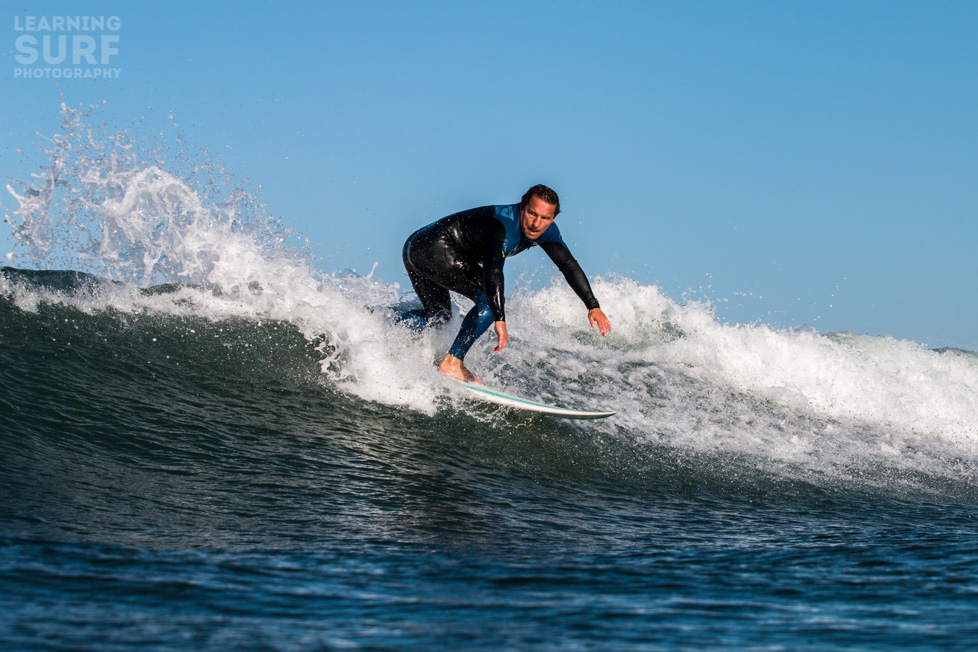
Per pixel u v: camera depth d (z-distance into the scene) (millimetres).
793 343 28812
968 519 16281
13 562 7234
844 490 17891
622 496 15344
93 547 8234
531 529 11836
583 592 7621
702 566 9578
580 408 20688
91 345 16656
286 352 18781
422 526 11188
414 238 18844
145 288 20141
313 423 16125
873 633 5965
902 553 10875
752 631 5988
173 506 10711
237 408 15867
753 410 24031
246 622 5723
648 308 29812
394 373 19094
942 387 28828
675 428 20781
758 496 16531
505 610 6562
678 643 5523
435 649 5152
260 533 9875
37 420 13070
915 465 21531
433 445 16484
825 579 8742
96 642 4945
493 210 18000
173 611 5949
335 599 6762
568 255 18922
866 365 29078
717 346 28281
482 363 21641
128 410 14414
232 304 20234
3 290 17703
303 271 21781
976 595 7848
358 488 12953
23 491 10328
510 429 18203
